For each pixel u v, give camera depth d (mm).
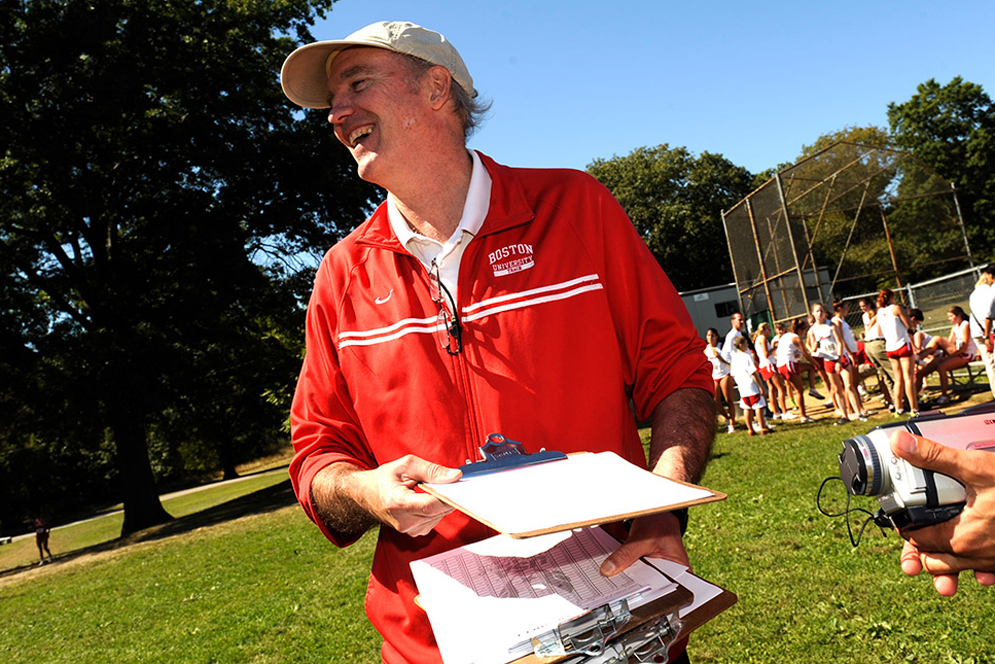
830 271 17875
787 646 4289
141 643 7680
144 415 21734
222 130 21750
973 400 10922
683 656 1548
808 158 16078
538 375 1530
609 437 1548
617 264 1618
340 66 1688
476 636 1104
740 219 17984
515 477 1180
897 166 16109
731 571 5680
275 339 26484
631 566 1207
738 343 12398
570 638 1081
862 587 4922
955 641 3975
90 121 19719
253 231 23016
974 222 48906
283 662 6090
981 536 1117
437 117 1663
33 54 19516
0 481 24594
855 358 12016
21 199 20750
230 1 23312
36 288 22266
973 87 49594
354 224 23266
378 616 1640
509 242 1613
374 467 1782
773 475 8797
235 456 53969
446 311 1599
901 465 1177
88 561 17281
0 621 11172
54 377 20172
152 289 22547
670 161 55844
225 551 13164
